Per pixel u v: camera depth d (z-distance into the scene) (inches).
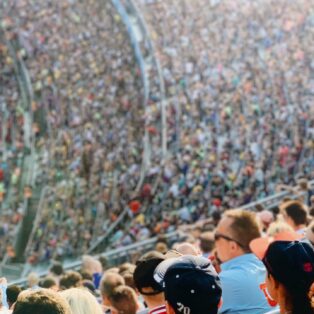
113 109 4916.3
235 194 2910.9
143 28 5369.1
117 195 3811.5
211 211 2851.9
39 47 6141.7
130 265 1175.0
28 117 5565.9
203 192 3193.9
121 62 5369.1
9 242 4146.2
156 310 672.4
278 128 3627.0
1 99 5925.2
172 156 3828.7
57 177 4559.5
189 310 486.0
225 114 3912.4
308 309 495.5
